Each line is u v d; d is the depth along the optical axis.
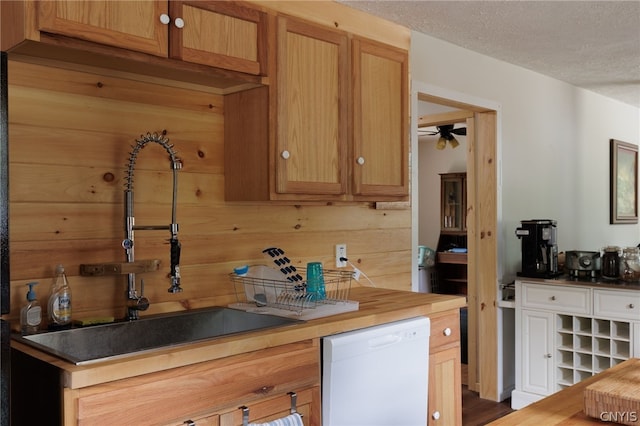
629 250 3.78
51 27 1.77
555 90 4.73
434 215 7.98
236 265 2.60
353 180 2.70
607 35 3.47
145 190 2.30
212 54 2.17
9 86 1.97
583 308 3.67
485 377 4.08
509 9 3.01
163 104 2.37
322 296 2.58
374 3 2.88
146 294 2.30
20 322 1.95
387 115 2.88
